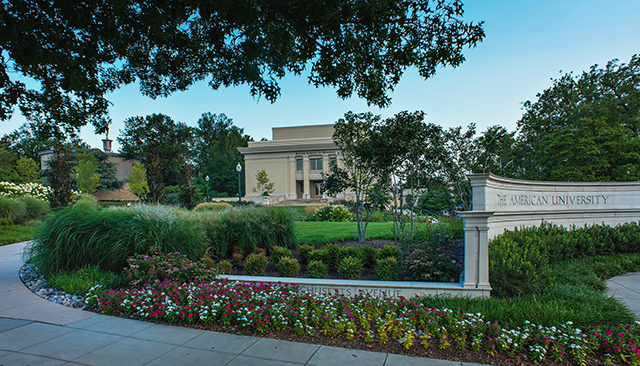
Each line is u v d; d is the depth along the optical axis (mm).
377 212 22172
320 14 4621
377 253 7805
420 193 10398
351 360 3568
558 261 7961
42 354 3725
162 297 5219
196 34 6070
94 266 7164
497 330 3877
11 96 4828
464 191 12766
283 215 10109
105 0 4238
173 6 4480
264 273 7637
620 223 11750
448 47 5473
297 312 4621
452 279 6219
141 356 3688
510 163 22453
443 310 4355
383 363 3494
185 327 4590
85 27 4359
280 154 47031
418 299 5145
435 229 9914
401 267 7367
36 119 5691
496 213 7961
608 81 21953
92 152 46750
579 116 21531
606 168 17359
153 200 17953
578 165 18281
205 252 8570
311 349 3857
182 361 3562
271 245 9531
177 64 6078
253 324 4445
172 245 7656
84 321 4816
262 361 3557
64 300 5840
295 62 6207
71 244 7156
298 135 47500
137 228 7391
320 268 7113
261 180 43594
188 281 6512
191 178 23453
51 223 7590
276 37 5348
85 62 4473
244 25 5152
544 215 10281
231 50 6023
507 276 5594
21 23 3691
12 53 3941
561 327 3945
